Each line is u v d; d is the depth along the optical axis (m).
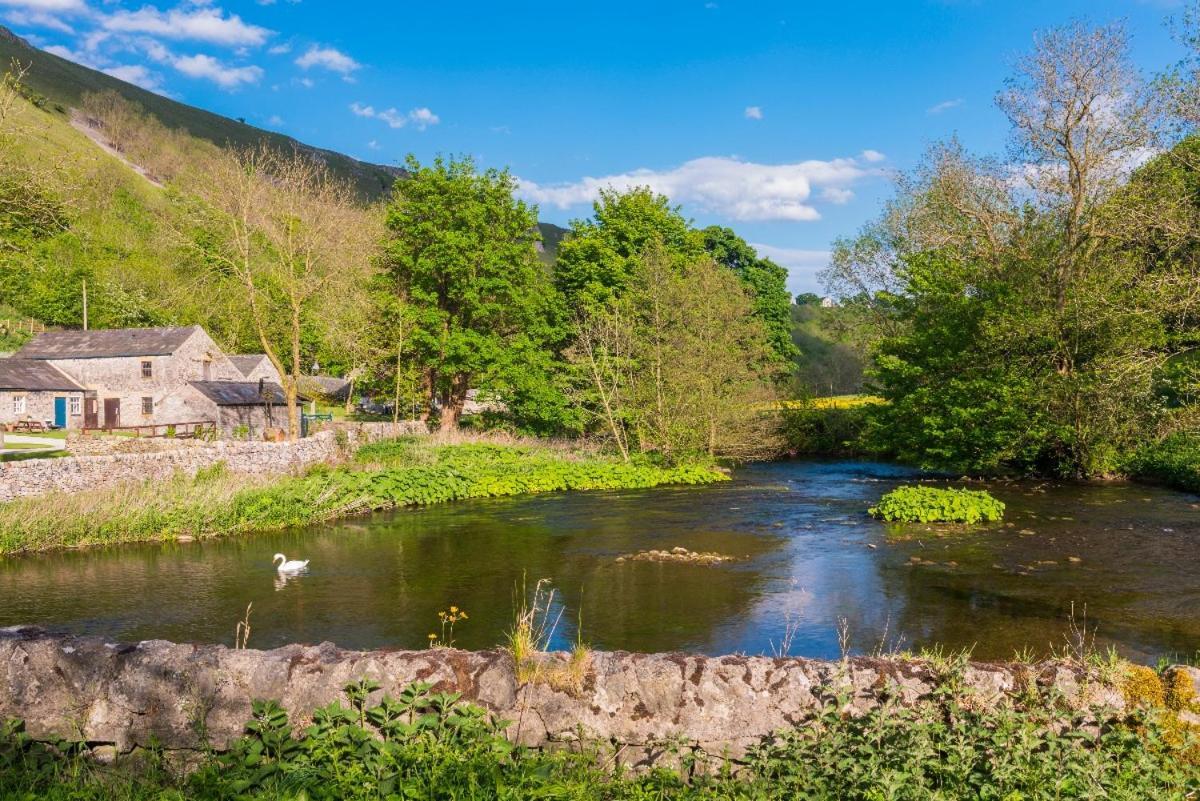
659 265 39.34
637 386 37.09
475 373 41.66
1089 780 5.00
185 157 136.25
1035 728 5.48
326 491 23.75
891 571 15.98
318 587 15.33
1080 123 29.34
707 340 37.00
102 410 50.75
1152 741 5.38
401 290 41.88
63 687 5.59
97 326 70.75
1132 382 26.12
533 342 42.62
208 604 14.12
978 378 30.19
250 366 57.97
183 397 43.38
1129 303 25.88
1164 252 27.70
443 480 27.52
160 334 52.38
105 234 82.56
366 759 5.17
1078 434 29.31
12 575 16.41
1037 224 31.47
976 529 20.20
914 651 11.19
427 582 15.70
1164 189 25.83
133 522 19.98
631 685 5.69
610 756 5.54
